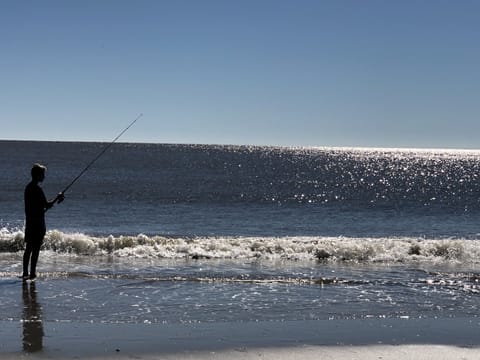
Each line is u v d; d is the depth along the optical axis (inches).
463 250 500.1
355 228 949.8
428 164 4709.6
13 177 2059.5
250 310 293.3
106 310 286.2
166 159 4094.5
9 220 908.0
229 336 245.8
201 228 899.4
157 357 215.6
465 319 283.7
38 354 215.5
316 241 543.2
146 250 474.6
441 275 402.6
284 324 267.9
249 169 3253.0
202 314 283.1
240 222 1002.1
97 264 419.8
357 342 240.2
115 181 2064.5
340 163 4411.9
